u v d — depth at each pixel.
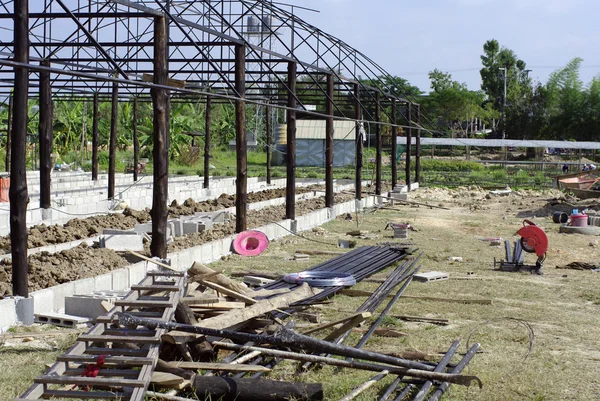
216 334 8.09
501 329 11.39
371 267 16.31
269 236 20.91
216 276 10.75
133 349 8.01
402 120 61.97
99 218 20.91
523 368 9.30
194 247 16.39
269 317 10.06
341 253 18.70
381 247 19.38
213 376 7.76
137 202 26.56
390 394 7.95
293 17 21.31
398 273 15.87
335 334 9.80
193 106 55.38
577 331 11.41
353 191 37.59
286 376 8.56
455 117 78.81
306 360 8.08
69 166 41.53
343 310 12.19
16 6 10.63
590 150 70.88
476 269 17.02
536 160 65.38
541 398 8.16
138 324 8.08
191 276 10.92
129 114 50.22
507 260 17.11
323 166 58.84
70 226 19.30
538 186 44.84
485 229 25.38
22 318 10.73
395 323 11.43
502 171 51.88
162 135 14.70
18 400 6.87
